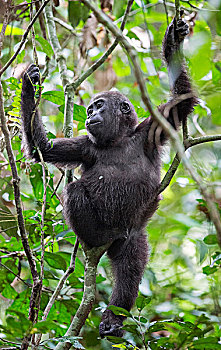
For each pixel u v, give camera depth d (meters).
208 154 12.60
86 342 11.34
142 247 10.33
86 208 9.79
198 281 13.56
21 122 9.91
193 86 9.41
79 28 15.72
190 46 9.02
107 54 9.80
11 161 7.24
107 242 9.12
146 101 5.58
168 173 8.27
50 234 10.38
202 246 11.91
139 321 7.43
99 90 16.20
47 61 11.75
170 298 13.14
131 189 9.80
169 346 7.23
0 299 11.94
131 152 10.15
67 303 9.96
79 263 10.34
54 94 10.43
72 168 10.37
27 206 13.00
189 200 14.09
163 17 15.19
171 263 13.85
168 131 5.66
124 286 10.00
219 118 10.70
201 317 7.05
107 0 13.36
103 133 10.28
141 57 14.74
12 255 9.91
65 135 10.28
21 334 6.25
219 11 9.12
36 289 7.11
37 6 11.55
